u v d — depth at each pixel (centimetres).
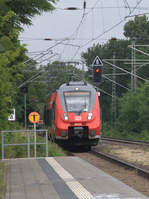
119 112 16862
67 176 3547
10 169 4084
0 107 5097
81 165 4369
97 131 7275
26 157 5684
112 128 17462
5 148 5584
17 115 18088
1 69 4197
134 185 3391
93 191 2759
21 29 4706
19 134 6372
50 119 8244
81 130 7206
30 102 19050
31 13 4041
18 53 3978
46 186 3031
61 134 7212
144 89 15150
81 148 8156
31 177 3525
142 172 4050
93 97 7462
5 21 3095
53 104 7688
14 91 6134
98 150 7331
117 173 4216
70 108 7312
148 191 3077
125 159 5659
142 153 6372
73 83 7800
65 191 2791
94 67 8506
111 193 2667
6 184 3155
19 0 3603
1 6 1616
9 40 1700
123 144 8825
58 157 5259
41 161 4803
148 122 14938
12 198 2553
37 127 15612
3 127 5500
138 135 14612
